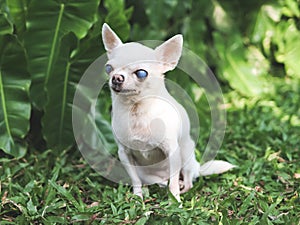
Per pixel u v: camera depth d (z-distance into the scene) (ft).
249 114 4.86
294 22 6.12
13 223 2.94
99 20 4.03
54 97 3.91
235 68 5.72
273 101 5.30
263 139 4.17
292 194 3.27
